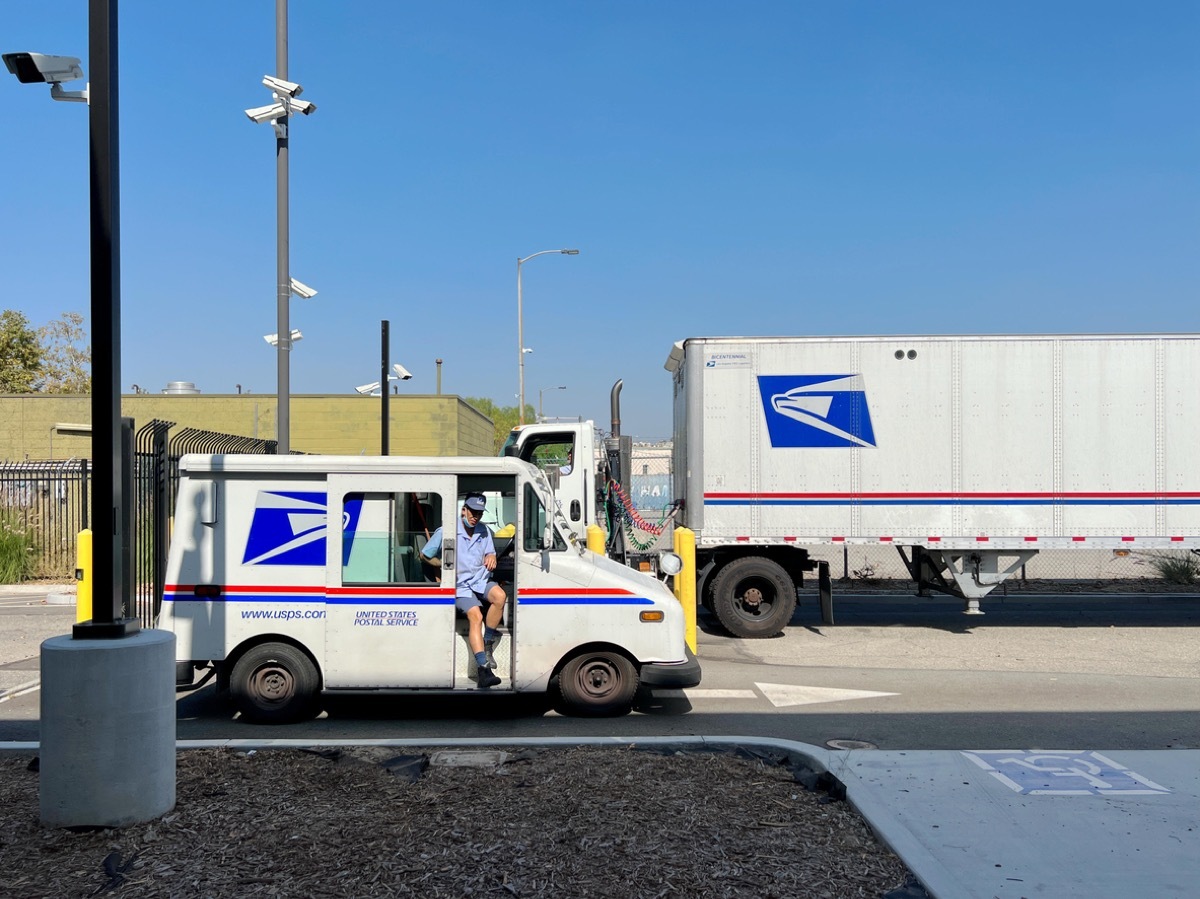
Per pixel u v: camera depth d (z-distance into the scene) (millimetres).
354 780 5379
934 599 15883
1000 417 12109
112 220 4762
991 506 12125
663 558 8844
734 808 5012
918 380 12180
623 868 4242
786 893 4051
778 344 12328
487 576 7590
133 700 4684
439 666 7527
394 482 7594
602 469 13570
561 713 7988
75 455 34562
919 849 4496
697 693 8820
